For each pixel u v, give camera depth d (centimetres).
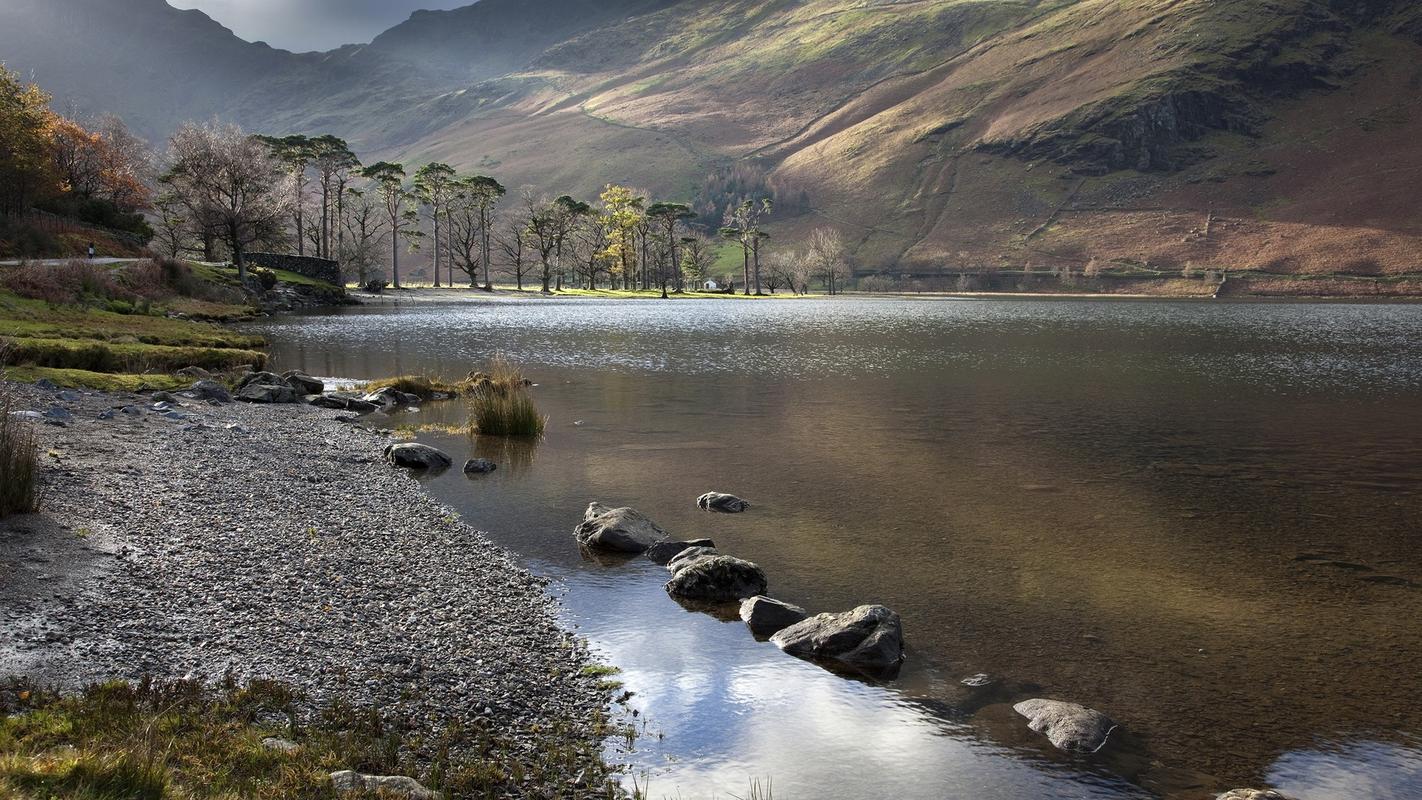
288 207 8644
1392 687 895
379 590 1069
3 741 579
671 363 4166
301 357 4072
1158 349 5356
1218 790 707
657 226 17288
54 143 8550
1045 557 1308
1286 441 2281
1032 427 2473
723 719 802
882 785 702
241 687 770
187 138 7906
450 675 847
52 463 1512
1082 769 732
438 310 8712
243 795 541
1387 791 708
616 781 686
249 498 1441
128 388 2533
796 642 966
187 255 10338
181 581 1030
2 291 3984
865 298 19712
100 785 497
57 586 967
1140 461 2022
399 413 2573
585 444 2153
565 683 857
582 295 14212
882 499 1648
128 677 770
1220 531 1458
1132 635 1022
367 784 583
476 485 1695
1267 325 8344
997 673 918
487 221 14400
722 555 1197
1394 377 3812
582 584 1154
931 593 1153
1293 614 1095
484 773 659
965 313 11044
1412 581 1220
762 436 2292
